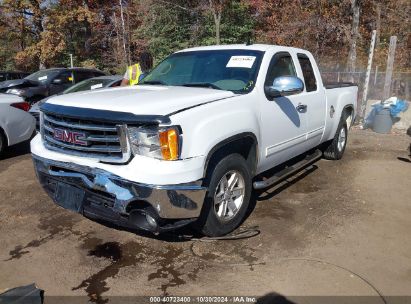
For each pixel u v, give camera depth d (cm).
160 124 330
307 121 543
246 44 514
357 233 427
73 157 365
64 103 379
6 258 371
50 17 2889
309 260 370
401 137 942
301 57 558
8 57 3362
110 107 352
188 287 329
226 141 380
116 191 340
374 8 1911
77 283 333
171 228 352
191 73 493
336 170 659
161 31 2164
